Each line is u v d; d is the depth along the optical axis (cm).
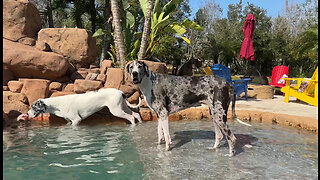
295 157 377
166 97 412
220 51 3216
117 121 619
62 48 784
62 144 419
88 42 807
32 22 829
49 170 308
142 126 568
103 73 737
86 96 575
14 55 637
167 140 407
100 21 2248
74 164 329
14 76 669
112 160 346
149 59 987
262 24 3619
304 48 2172
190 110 666
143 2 1003
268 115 621
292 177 308
